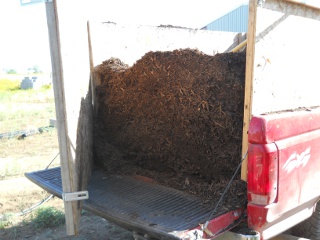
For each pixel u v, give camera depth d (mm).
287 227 2590
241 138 2596
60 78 2279
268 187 2238
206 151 2848
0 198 5512
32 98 22078
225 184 2652
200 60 2826
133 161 3535
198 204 2584
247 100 2318
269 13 2344
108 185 3145
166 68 3025
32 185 6148
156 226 2277
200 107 2791
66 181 2348
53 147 9344
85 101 3227
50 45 2250
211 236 2250
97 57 3736
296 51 2689
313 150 2660
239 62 2717
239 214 2420
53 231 4398
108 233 4309
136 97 3371
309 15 2799
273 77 2469
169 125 3109
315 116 2689
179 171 3143
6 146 9438
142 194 2891
